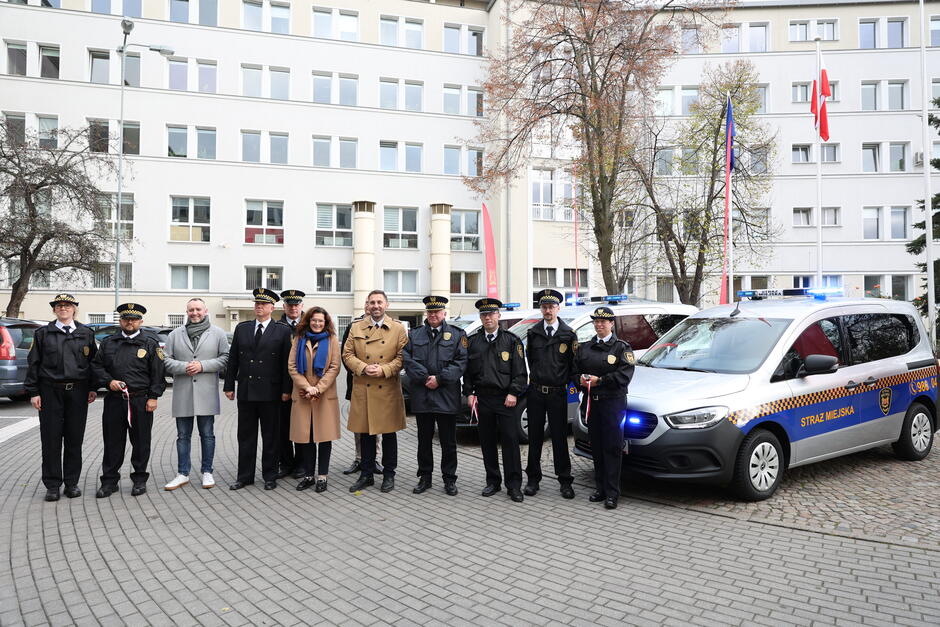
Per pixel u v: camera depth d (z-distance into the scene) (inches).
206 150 1042.1
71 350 223.1
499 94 592.7
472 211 1158.3
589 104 550.0
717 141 743.7
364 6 1114.7
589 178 622.2
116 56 1002.1
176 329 245.8
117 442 230.5
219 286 1029.8
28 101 960.9
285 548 176.7
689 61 1109.1
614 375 209.3
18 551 173.8
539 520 202.4
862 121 1100.5
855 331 258.1
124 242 820.6
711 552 171.2
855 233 1095.0
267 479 242.7
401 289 1123.9
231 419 416.2
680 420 207.3
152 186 1004.6
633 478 256.2
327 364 239.5
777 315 249.1
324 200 1079.0
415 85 1147.3
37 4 980.6
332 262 1082.7
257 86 1068.5
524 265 1104.8
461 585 150.9
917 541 177.5
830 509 207.9
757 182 794.8
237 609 138.9
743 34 1123.9
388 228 1115.3
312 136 1081.4
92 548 176.2
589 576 155.6
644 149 773.3
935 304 698.8
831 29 1121.4
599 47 551.8
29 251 670.5
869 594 144.1
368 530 192.5
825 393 235.3
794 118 1107.9
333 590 148.5
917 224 708.7
